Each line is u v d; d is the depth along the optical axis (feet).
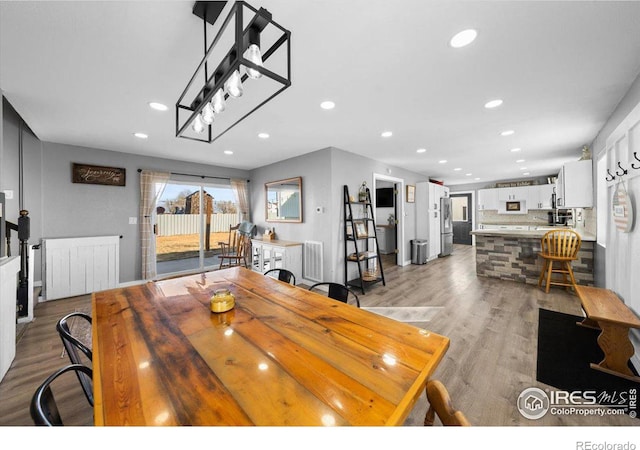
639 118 6.49
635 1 4.34
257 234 18.88
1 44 5.31
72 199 12.72
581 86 7.26
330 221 13.34
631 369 6.60
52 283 11.57
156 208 15.67
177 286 6.40
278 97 7.79
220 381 2.76
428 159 16.47
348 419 2.23
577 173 12.17
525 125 10.31
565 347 7.45
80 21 4.72
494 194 24.54
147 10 4.50
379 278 13.91
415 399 2.55
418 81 6.96
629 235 7.24
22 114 8.89
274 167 17.04
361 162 15.31
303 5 4.40
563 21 4.81
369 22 4.82
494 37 5.26
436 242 22.03
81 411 5.27
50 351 7.54
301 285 14.62
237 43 3.14
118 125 9.98
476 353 7.18
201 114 5.31
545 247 13.09
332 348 3.43
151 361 3.14
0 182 6.98
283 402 2.44
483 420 4.97
